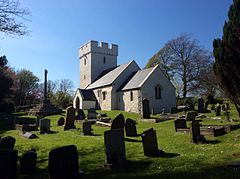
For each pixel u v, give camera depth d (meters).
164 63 54.38
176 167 8.55
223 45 11.94
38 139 16.56
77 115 29.22
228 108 31.06
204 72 48.69
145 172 8.36
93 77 55.50
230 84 12.12
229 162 8.53
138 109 39.31
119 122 14.62
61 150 7.93
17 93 62.47
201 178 7.27
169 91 42.22
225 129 14.57
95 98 49.12
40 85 72.00
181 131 16.00
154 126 20.52
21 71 68.00
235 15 11.52
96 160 10.49
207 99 42.06
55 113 36.19
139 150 11.78
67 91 77.38
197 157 9.68
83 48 58.81
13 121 27.95
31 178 8.34
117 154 9.46
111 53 58.00
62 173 7.85
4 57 55.53
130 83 43.28
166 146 12.59
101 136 16.47
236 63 11.65
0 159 7.75
